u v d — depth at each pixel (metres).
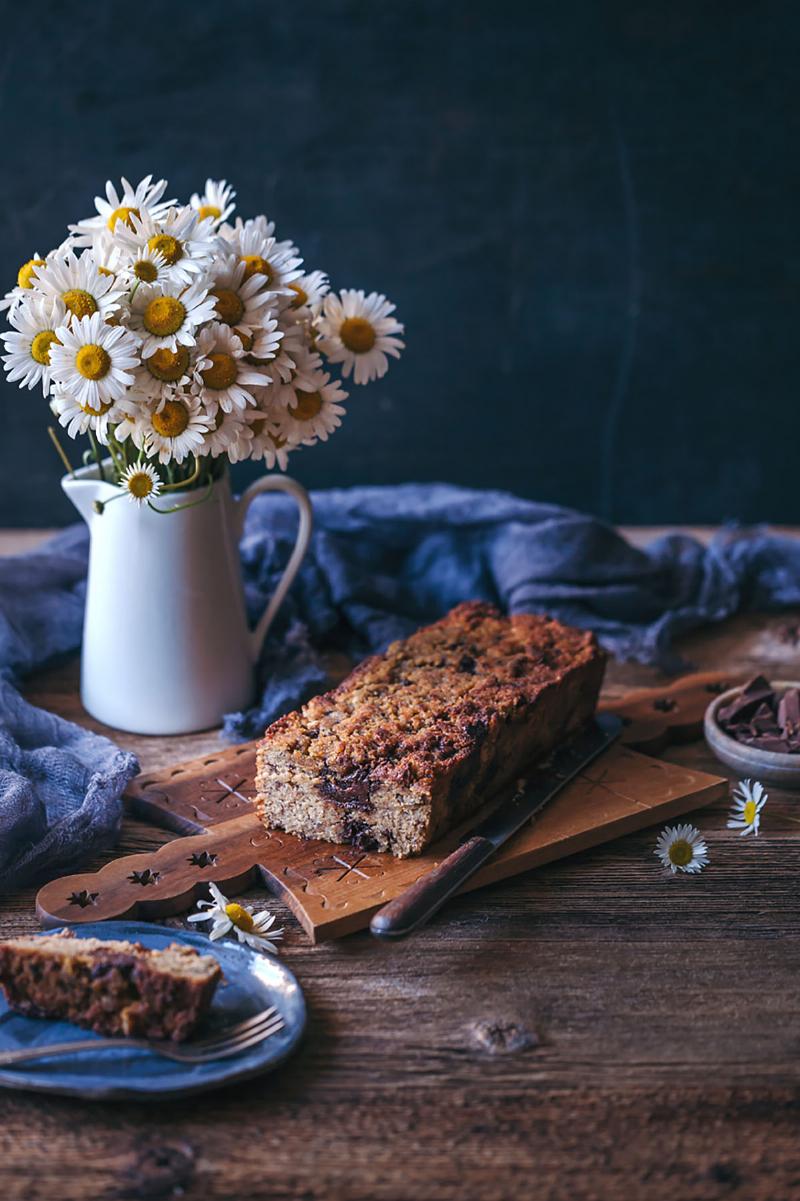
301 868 1.33
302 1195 0.96
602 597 1.96
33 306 1.35
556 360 2.79
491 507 2.05
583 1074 1.08
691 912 1.31
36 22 2.51
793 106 2.59
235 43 2.54
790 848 1.42
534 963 1.23
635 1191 0.97
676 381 2.81
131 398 1.35
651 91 2.59
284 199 2.66
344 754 1.32
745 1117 1.04
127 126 2.60
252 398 1.36
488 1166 0.99
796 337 2.77
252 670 1.69
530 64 2.57
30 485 2.87
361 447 2.86
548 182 2.65
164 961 1.10
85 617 1.65
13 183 2.62
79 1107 1.04
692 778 1.50
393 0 2.52
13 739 1.52
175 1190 0.97
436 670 1.53
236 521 1.63
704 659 1.91
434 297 2.74
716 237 2.69
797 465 2.89
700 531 2.43
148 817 1.47
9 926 1.28
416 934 1.27
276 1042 1.08
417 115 2.60
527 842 1.37
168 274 1.34
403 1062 1.10
